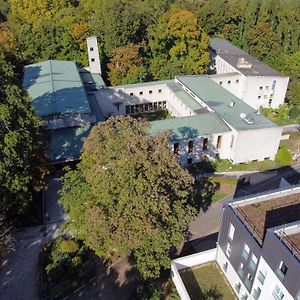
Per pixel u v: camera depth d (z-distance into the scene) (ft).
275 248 104.01
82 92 219.82
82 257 140.56
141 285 126.72
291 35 330.95
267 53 336.70
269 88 269.85
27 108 148.25
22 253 144.87
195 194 178.60
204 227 161.99
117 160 122.21
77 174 141.59
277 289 107.04
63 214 164.55
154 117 260.42
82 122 201.16
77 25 274.36
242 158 204.44
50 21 288.30
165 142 133.08
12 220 155.33
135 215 118.52
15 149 137.28
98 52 269.23
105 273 137.59
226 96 232.94
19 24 325.01
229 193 183.21
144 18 287.28
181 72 279.28
